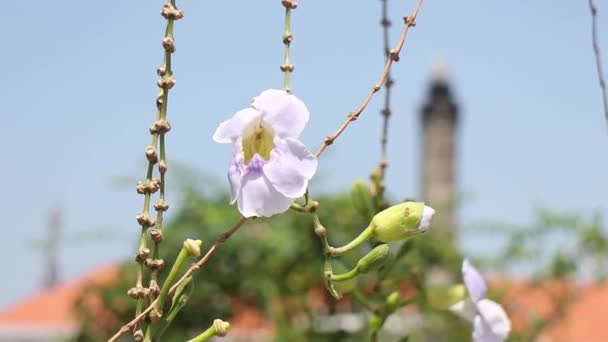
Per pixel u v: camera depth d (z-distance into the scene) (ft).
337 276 9.86
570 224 34.19
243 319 34.01
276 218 31.07
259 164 8.93
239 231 30.73
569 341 44.24
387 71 10.04
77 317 34.68
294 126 9.11
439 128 111.14
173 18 9.27
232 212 30.86
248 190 8.86
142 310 9.39
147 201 9.25
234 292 31.37
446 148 111.24
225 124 9.12
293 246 30.04
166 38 9.24
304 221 31.01
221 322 9.23
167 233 29.63
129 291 9.19
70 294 63.36
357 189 12.84
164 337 30.76
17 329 60.70
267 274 31.22
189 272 9.19
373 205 12.90
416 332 29.55
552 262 34.17
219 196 31.37
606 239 34.22
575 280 34.37
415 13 10.30
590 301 59.77
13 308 63.98
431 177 111.14
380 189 12.88
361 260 9.78
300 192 8.89
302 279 31.65
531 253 34.14
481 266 33.94
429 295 12.93
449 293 12.91
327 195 31.14
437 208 35.83
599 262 34.40
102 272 44.60
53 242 34.09
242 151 9.05
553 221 34.06
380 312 12.66
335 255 9.92
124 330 9.08
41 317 61.62
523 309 33.58
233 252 30.60
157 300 9.11
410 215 9.87
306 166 9.00
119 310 34.19
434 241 29.30
